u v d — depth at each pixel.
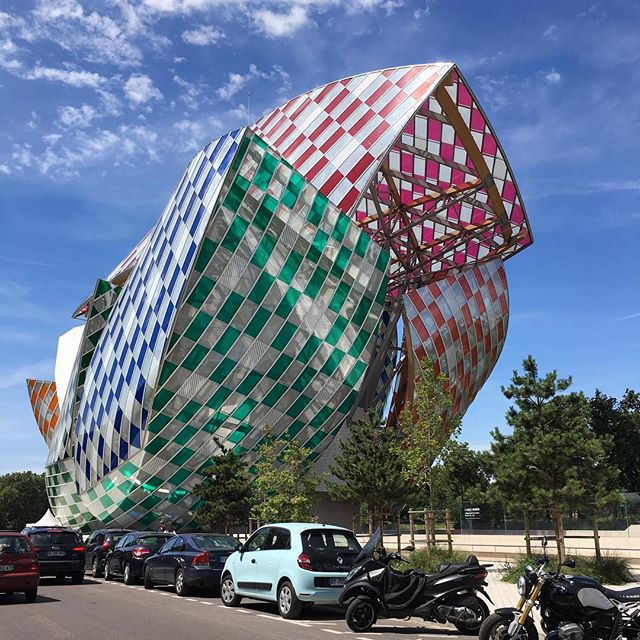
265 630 13.55
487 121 51.34
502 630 10.73
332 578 15.47
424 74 50.91
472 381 54.34
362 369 46.16
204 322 40.22
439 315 51.12
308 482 35.72
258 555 16.97
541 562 10.76
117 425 43.88
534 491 21.78
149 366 41.31
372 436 30.92
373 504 29.81
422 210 62.25
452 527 39.34
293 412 43.94
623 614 10.20
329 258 43.91
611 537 31.30
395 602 13.62
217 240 39.88
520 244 62.28
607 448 23.28
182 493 43.28
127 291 47.91
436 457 28.72
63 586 24.64
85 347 54.16
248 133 40.53
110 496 44.44
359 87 53.16
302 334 43.16
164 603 18.70
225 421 42.12
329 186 47.97
